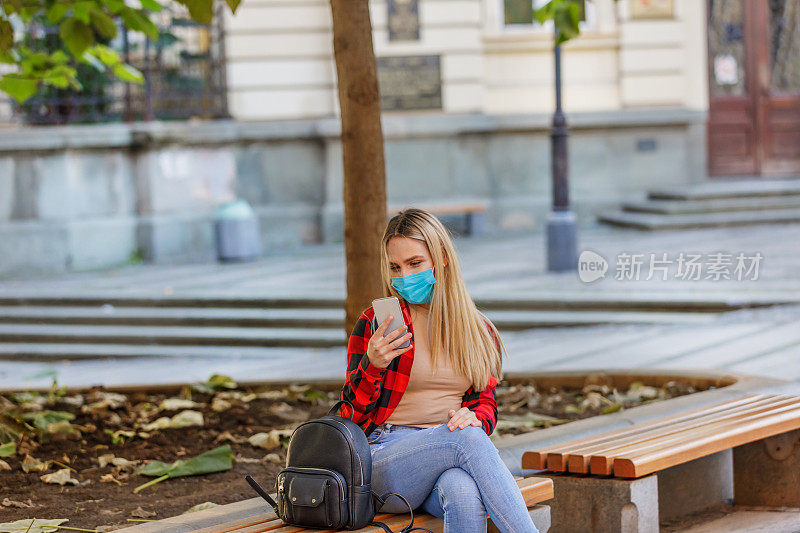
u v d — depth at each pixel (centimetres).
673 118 2122
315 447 413
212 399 803
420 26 2048
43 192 1800
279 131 1991
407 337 432
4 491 574
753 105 2259
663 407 641
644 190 2150
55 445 667
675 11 2122
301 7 2012
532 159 2122
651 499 499
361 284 693
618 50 2128
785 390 723
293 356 1290
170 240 1894
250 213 1853
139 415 757
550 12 700
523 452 548
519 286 1441
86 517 527
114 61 884
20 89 838
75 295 1514
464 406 457
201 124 1922
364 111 679
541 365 1066
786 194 2022
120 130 1841
